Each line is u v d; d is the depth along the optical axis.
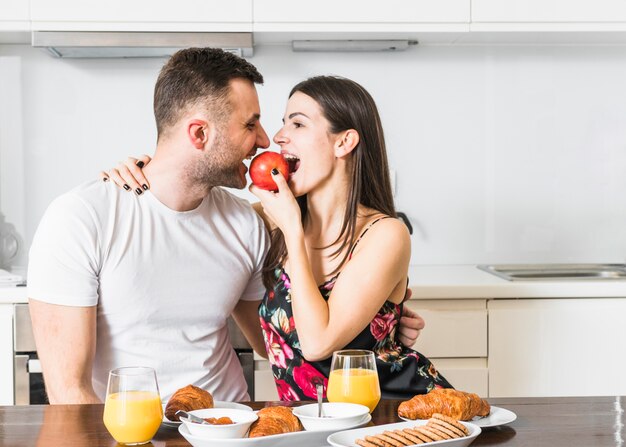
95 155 3.14
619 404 1.35
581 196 3.25
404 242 1.63
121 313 1.72
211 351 1.80
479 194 3.22
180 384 1.75
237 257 1.83
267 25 2.82
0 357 2.52
